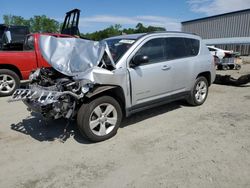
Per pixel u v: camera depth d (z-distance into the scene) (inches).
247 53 1395.2
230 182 117.7
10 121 205.8
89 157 144.2
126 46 181.8
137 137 170.1
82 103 156.0
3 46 340.2
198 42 238.4
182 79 215.2
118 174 126.7
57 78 170.2
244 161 135.9
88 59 159.8
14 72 295.7
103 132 163.0
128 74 170.7
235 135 170.6
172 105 244.7
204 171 127.2
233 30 1504.7
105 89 155.7
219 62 590.2
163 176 123.7
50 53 163.9
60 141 165.8
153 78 187.3
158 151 149.4
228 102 257.0
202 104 248.1
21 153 150.6
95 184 119.2
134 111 182.2
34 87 167.5
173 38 211.3
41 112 148.9
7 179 124.3
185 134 173.8
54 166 135.4
